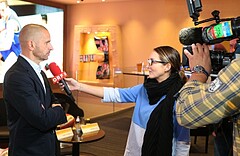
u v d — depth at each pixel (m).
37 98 1.62
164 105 1.57
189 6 0.97
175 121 1.55
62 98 3.78
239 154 0.79
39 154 1.69
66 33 7.05
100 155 3.62
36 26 1.76
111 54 6.56
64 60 6.98
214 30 0.86
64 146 3.55
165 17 5.93
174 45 5.88
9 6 5.37
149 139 1.58
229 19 0.87
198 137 4.36
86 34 6.93
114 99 1.85
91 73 6.81
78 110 3.80
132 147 1.73
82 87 1.87
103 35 6.66
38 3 6.05
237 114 0.78
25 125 1.66
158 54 1.67
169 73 1.67
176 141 1.59
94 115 5.48
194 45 0.93
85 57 6.82
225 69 0.75
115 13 6.50
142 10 6.19
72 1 6.49
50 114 1.65
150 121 1.60
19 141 1.68
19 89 1.58
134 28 6.32
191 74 0.91
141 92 1.79
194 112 0.77
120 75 6.26
